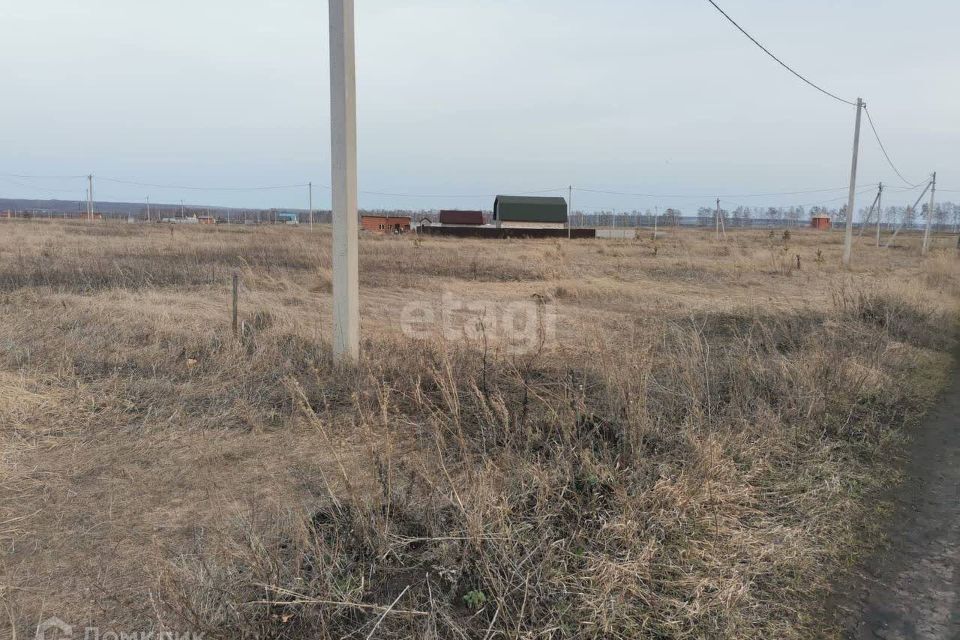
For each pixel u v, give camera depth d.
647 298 13.82
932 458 5.03
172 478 4.08
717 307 12.09
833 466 4.67
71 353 6.55
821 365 6.43
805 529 3.75
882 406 6.27
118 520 3.51
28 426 4.79
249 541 2.89
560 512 3.49
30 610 2.69
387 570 2.95
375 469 3.69
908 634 2.82
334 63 6.40
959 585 3.24
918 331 10.06
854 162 25.84
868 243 48.84
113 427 4.92
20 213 94.00
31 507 3.64
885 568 3.39
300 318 9.01
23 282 12.55
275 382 6.10
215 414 5.23
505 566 2.90
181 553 3.08
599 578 2.93
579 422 4.55
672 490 3.60
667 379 5.90
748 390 5.73
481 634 2.59
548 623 2.65
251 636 2.44
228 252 22.03
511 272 19.31
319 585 2.70
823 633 2.82
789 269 21.50
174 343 7.23
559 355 7.21
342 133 6.38
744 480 4.24
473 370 5.90
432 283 15.86
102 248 22.28
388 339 7.52
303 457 4.43
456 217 58.09
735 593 3.01
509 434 4.32
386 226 60.84
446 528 3.25
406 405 5.36
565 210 56.44
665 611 2.86
